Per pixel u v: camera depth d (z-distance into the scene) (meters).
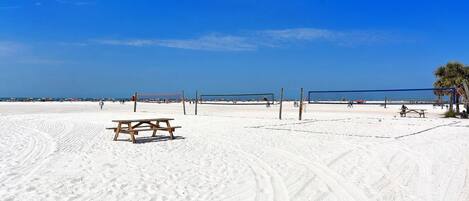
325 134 11.16
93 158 6.96
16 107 39.19
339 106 44.91
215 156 7.21
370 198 4.47
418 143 9.12
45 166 6.16
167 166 6.23
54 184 4.99
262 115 23.70
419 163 6.52
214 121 17.02
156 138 10.18
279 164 6.44
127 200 4.32
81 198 4.38
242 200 4.38
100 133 11.36
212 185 5.01
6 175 5.47
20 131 11.63
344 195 4.60
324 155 7.34
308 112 29.00
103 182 5.13
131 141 9.48
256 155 7.32
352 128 13.28
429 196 4.54
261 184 5.09
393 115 24.80
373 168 6.12
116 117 20.23
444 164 6.43
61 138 9.91
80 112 28.00
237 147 8.41
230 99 71.75
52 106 43.50
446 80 25.83
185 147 8.42
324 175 5.63
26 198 4.36
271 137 10.35
